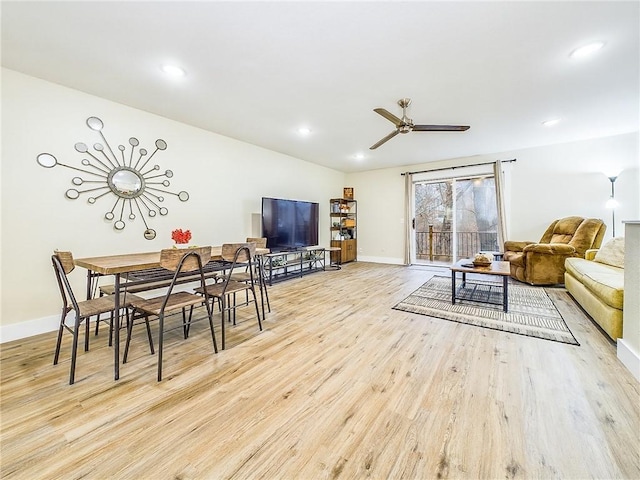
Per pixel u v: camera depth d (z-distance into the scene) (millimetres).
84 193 2883
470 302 3387
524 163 5039
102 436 1312
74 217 2818
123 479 1088
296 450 1227
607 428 1312
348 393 1636
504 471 1100
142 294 3453
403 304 3359
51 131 2662
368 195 7141
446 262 6664
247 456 1196
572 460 1142
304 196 6023
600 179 4422
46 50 2154
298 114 3430
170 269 1917
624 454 1163
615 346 2158
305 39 2027
